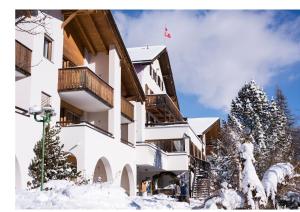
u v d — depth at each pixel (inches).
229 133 1138.0
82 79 665.0
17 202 367.6
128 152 877.8
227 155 1093.1
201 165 1284.4
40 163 529.7
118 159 805.9
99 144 696.4
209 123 1676.9
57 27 669.9
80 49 817.5
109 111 812.0
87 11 707.4
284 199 481.4
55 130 575.5
